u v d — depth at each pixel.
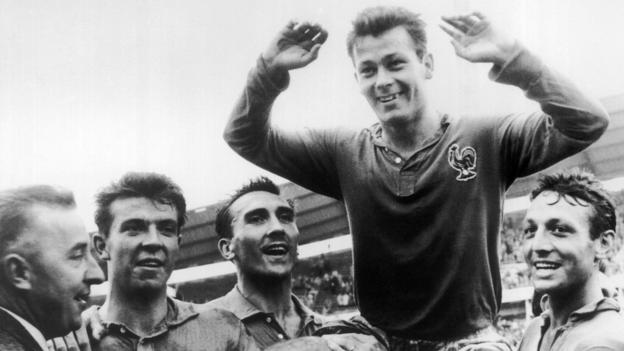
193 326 2.04
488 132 1.87
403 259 1.90
